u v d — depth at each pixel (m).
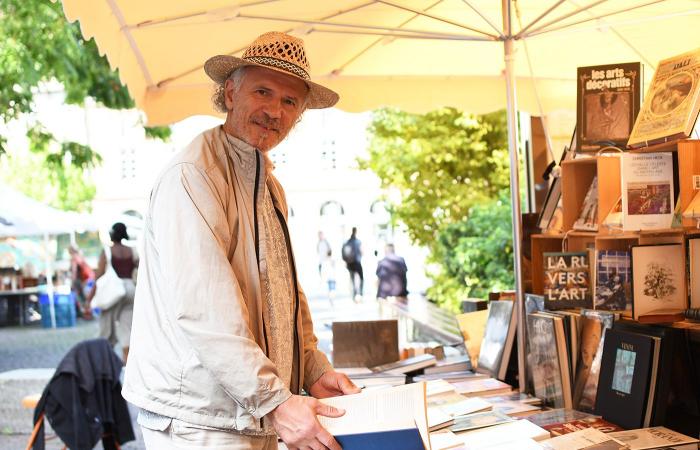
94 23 3.38
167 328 2.15
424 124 12.20
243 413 2.12
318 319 18.88
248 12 3.99
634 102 3.51
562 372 3.42
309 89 2.54
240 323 2.04
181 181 2.17
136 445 7.02
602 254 3.45
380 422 1.95
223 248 2.15
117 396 6.16
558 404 3.44
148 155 40.53
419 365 4.34
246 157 2.35
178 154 2.27
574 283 3.69
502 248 9.22
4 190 17.67
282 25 4.31
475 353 4.44
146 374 2.19
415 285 29.78
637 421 2.95
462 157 12.20
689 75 2.98
